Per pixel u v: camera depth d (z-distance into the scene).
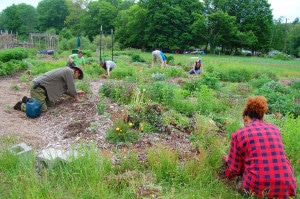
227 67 17.62
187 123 6.20
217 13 54.41
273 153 3.68
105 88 8.34
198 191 3.91
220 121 6.70
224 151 4.91
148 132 5.78
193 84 10.53
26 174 3.93
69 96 8.04
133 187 3.91
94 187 3.76
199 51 60.22
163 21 56.38
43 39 55.09
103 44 46.22
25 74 13.56
